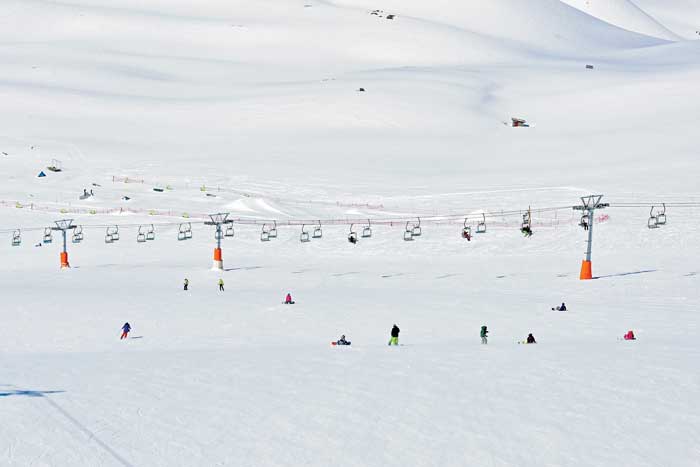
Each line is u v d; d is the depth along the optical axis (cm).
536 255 7994
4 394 2466
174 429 2155
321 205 11194
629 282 6109
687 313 4647
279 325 4447
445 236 8938
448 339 3894
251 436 2105
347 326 4384
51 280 6581
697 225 8662
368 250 8512
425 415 2261
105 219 10288
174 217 10356
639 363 2845
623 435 2077
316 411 2306
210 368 2881
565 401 2366
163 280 6588
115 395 2475
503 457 1950
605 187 11306
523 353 3108
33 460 1922
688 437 2055
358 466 1906
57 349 3769
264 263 7775
